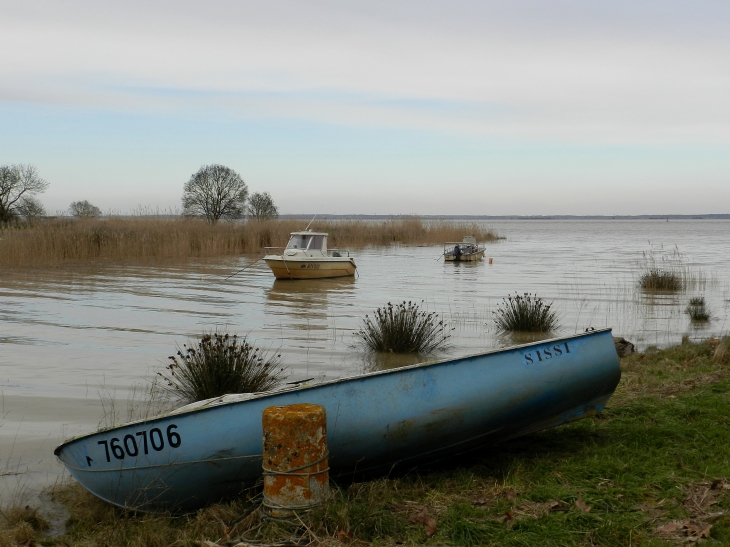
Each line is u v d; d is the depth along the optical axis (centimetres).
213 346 884
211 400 572
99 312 1611
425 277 2662
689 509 477
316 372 1009
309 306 1775
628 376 934
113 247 3269
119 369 1017
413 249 4666
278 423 461
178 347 1189
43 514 521
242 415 513
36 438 703
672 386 854
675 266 3319
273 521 457
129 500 504
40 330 1355
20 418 769
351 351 1174
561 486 521
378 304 1819
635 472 550
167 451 502
